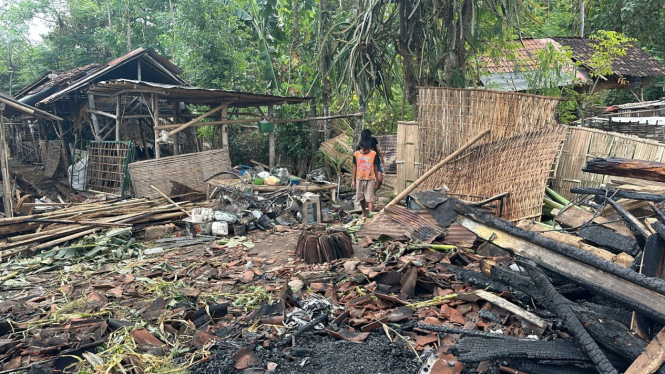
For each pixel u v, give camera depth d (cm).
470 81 1145
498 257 492
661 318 261
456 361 311
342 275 499
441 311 382
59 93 1408
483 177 747
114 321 403
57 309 449
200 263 596
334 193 1078
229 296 470
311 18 1528
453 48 974
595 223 472
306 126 1633
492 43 1156
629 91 2023
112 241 694
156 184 1091
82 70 1725
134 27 3111
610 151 764
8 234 718
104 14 3173
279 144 1609
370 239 605
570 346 289
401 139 913
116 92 1333
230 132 1650
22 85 3544
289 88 1664
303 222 842
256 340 365
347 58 1188
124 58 1518
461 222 392
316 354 339
